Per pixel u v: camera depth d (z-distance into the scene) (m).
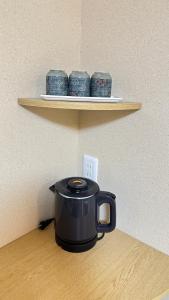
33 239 0.91
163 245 0.84
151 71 0.75
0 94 0.74
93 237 0.86
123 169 0.90
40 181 0.94
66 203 0.79
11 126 0.79
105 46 0.85
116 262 0.81
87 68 0.93
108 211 0.99
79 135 1.05
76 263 0.80
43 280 0.73
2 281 0.72
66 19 0.86
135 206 0.90
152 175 0.82
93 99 0.74
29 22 0.76
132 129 0.84
